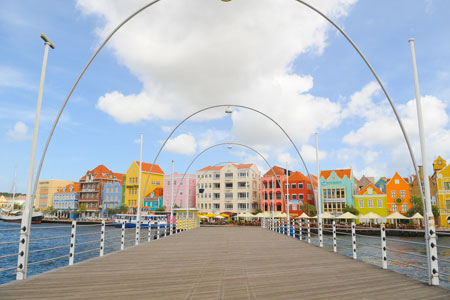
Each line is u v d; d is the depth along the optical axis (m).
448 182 50.84
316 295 6.45
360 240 44.31
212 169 86.69
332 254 13.36
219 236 24.83
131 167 96.25
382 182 74.56
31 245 42.09
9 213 102.81
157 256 12.48
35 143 8.73
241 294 6.52
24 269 7.92
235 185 81.94
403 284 7.50
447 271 22.00
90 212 103.94
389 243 41.19
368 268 9.77
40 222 92.38
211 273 8.87
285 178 73.31
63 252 34.84
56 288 6.96
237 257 12.30
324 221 62.22
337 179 66.50
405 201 59.44
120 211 92.38
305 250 14.89
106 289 6.90
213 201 84.19
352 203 65.12
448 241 41.25
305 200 70.06
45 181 127.38
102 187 104.38
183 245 17.23
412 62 9.15
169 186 91.19
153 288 7.02
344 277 8.34
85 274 8.62
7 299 6.06
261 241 20.03
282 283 7.59
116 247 37.38
